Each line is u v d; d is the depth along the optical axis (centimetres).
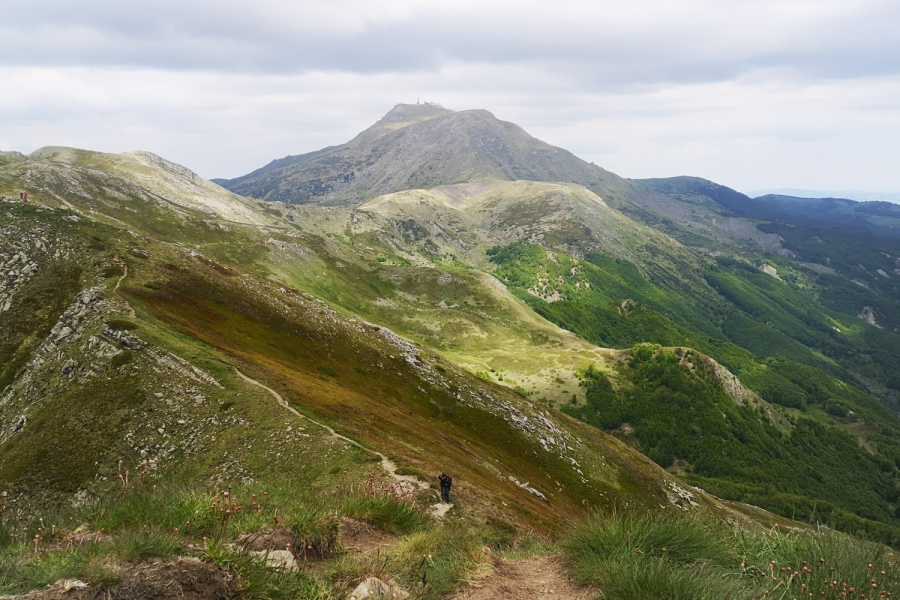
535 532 2850
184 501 1334
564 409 17538
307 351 7544
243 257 18825
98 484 3794
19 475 3931
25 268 7675
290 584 879
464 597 927
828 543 1058
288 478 3391
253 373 5056
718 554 1049
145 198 19638
